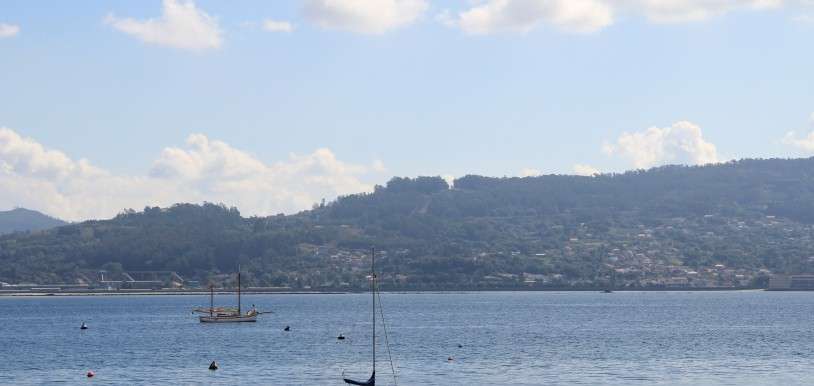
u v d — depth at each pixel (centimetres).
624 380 13462
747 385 12975
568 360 15875
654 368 14712
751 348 17888
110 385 13438
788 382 13238
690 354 16788
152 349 18488
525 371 14450
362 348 18225
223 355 17088
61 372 14925
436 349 17912
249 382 13600
